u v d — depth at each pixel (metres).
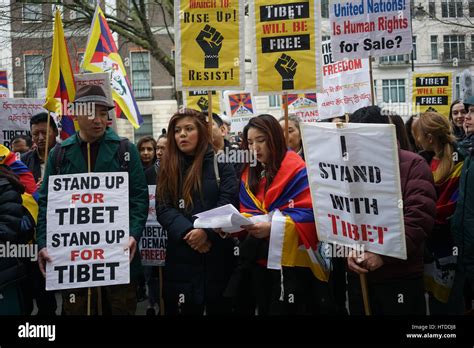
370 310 3.47
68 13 18.31
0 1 17.67
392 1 5.09
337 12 5.21
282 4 5.02
